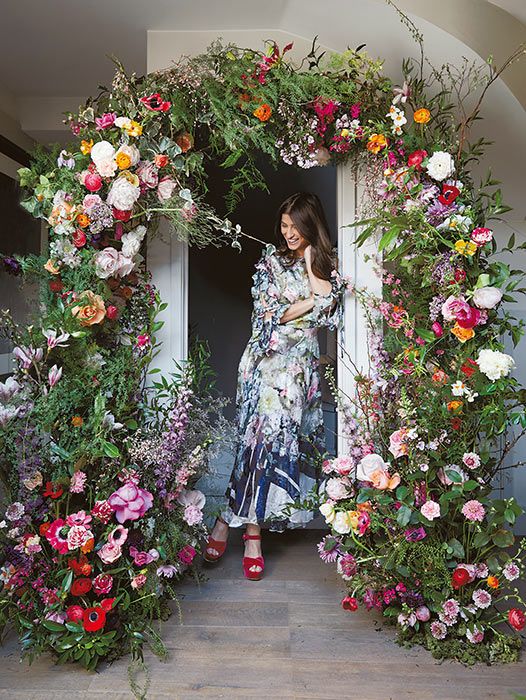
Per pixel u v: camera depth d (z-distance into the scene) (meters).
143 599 2.41
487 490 2.52
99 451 2.35
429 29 2.89
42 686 2.15
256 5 3.01
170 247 3.02
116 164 2.42
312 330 3.15
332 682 2.18
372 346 2.87
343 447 3.10
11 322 2.49
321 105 2.66
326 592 2.91
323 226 3.12
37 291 2.54
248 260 5.30
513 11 2.96
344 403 3.09
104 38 3.53
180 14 3.13
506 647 2.34
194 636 2.49
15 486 2.40
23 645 2.30
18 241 4.40
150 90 2.58
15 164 4.45
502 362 2.34
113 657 2.32
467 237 2.48
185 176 2.69
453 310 2.40
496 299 2.38
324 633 2.53
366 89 2.69
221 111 2.61
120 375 2.50
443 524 2.53
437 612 2.42
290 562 3.29
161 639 2.47
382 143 2.60
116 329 2.57
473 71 3.00
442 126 2.66
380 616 2.68
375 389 2.80
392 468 2.59
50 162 2.57
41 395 2.38
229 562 3.29
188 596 2.86
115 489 2.45
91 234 2.48
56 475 2.36
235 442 3.18
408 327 2.59
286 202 3.12
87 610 2.25
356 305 3.12
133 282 2.66
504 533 2.39
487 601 2.36
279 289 3.09
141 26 3.32
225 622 2.61
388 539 2.61
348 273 3.10
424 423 2.48
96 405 2.37
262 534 3.75
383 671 2.25
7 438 2.34
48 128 4.64
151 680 2.18
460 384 2.39
